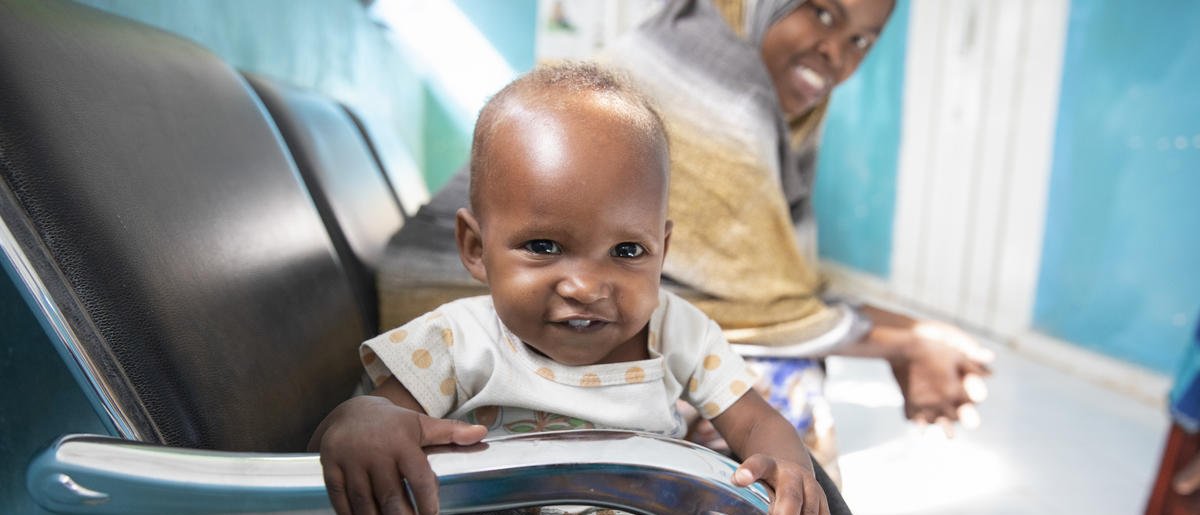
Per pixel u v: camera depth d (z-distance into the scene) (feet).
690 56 3.24
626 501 1.45
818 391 3.24
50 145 1.52
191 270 1.76
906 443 6.15
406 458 1.40
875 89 12.30
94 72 1.75
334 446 1.43
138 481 1.31
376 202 3.87
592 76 1.90
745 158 3.18
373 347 1.98
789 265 3.38
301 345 2.13
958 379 3.27
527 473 1.41
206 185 1.98
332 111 4.03
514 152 1.73
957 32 10.39
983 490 5.41
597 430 1.53
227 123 2.24
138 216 1.66
